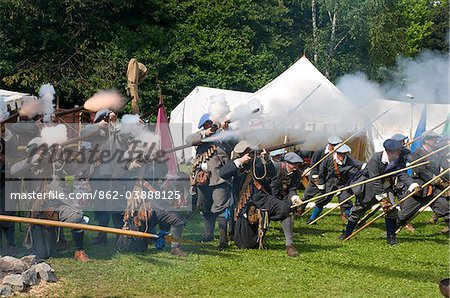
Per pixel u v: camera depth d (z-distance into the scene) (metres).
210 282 8.02
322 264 9.20
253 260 9.29
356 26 39.19
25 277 7.55
